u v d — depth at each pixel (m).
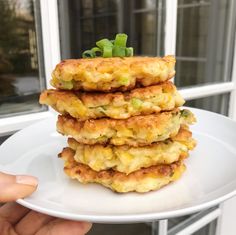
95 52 0.16
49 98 0.15
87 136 0.14
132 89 0.14
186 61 0.40
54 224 0.17
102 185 0.14
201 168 0.15
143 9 0.41
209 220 0.42
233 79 0.42
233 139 0.17
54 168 0.16
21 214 0.19
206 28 0.41
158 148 0.15
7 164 0.16
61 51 0.29
